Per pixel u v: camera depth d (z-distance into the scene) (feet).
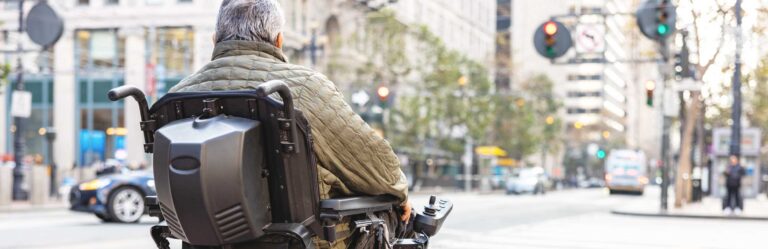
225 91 8.27
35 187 73.77
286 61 9.49
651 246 40.42
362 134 8.98
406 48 146.00
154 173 8.20
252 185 8.05
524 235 45.19
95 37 133.80
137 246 33.40
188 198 7.80
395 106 149.18
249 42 9.16
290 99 8.10
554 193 186.70
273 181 8.38
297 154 8.36
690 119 87.10
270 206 8.43
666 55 75.31
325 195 9.04
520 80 206.49
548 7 318.65
